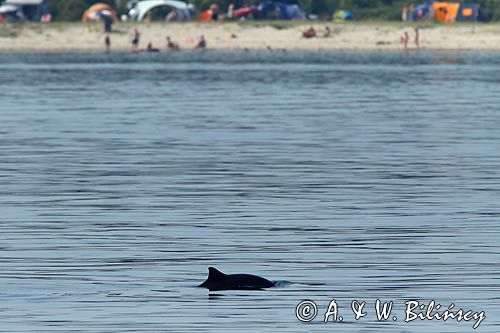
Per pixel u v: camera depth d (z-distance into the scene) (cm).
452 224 11125
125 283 8912
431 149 16588
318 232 10762
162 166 14950
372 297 8519
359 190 13075
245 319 8006
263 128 19300
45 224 11212
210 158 15650
